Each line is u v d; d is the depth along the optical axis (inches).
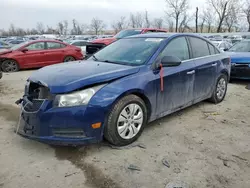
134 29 425.4
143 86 126.3
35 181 97.9
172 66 143.6
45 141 110.5
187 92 159.2
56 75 118.9
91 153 118.7
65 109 107.2
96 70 123.9
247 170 106.4
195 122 159.9
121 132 121.3
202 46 179.2
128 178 100.1
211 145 128.3
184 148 124.6
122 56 148.3
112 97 113.7
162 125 153.9
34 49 405.4
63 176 101.3
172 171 104.9
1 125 153.9
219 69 190.1
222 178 100.7
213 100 198.2
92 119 109.5
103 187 95.0
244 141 133.6
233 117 170.9
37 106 112.3
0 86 275.0
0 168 106.2
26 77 337.4
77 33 2242.9
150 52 141.4
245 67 270.7
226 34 1253.7
